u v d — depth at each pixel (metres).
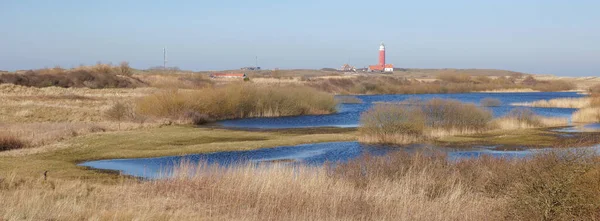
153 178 20.61
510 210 11.71
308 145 31.97
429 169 17.45
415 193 15.37
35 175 19.98
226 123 48.25
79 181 17.31
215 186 14.98
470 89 123.75
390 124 33.78
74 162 24.83
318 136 36.12
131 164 24.73
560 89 128.25
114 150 28.69
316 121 50.84
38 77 77.12
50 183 16.30
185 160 26.09
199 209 12.86
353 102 80.56
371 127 33.97
